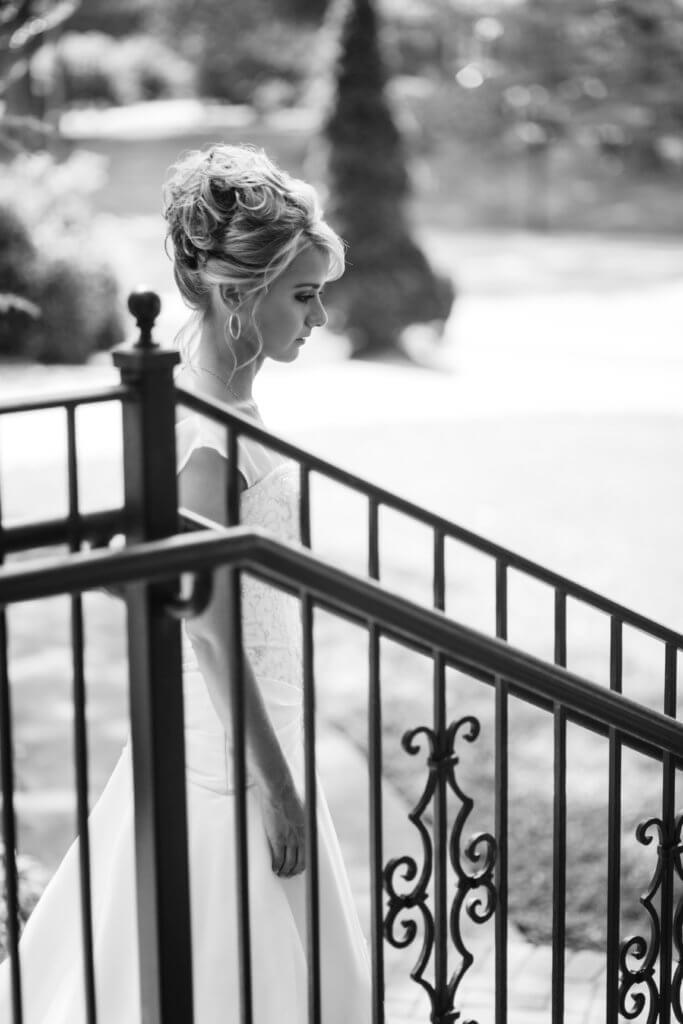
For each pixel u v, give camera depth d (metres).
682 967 2.90
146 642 1.98
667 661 2.85
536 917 4.45
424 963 2.35
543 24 33.06
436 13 34.66
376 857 2.20
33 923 2.74
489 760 5.73
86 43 38.31
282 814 2.53
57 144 14.83
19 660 7.07
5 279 14.89
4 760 2.01
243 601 2.64
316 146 17.89
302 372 16.36
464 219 33.03
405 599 2.11
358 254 17.47
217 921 2.58
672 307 21.31
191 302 2.63
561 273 25.30
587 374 16.38
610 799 2.55
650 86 33.41
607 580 8.90
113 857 2.64
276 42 39.44
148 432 1.98
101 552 1.80
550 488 11.26
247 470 2.58
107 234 16.88
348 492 11.09
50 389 14.09
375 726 2.13
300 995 2.63
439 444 12.77
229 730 2.42
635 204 33.22
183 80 40.41
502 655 2.25
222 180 2.51
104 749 5.93
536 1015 3.69
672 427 13.48
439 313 17.77
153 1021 2.10
